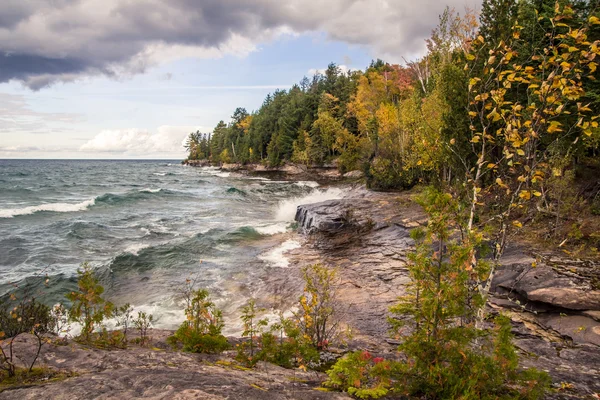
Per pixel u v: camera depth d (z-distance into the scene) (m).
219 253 15.73
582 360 5.33
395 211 19.52
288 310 9.70
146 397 2.47
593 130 13.66
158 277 12.73
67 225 21.23
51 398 2.47
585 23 3.61
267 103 115.44
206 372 3.33
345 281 11.48
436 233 3.51
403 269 11.93
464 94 15.41
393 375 3.14
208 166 124.44
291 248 16.48
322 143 63.66
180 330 4.95
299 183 53.16
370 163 34.31
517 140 4.07
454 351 3.11
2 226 21.06
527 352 5.75
